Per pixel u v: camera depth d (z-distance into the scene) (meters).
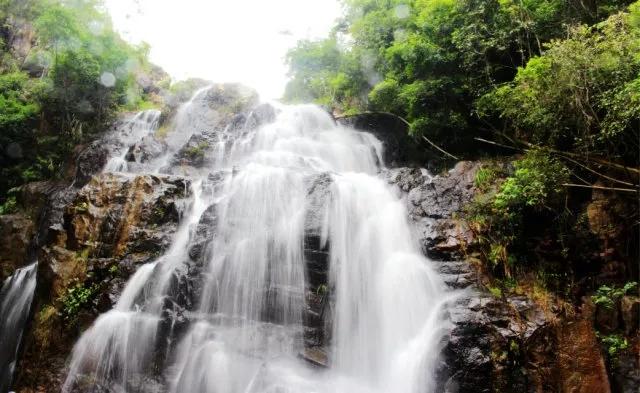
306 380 8.34
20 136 20.75
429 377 7.87
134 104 23.47
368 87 17.92
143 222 11.81
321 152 16.55
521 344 7.71
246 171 12.16
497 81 12.92
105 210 12.19
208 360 8.91
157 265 10.53
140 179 12.55
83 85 20.16
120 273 10.79
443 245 9.38
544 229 9.93
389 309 9.09
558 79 9.12
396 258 9.62
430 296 8.78
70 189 17.14
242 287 9.91
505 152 13.12
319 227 9.73
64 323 10.41
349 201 10.38
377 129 17.66
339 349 8.88
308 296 9.41
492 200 9.97
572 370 7.72
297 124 18.55
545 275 9.19
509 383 7.48
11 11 26.77
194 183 13.38
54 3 23.25
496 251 9.27
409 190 11.09
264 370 8.46
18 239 15.80
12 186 20.11
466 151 13.89
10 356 12.44
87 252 11.52
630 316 8.56
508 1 11.51
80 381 9.42
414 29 14.71
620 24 9.07
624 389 8.12
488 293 8.57
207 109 21.66
